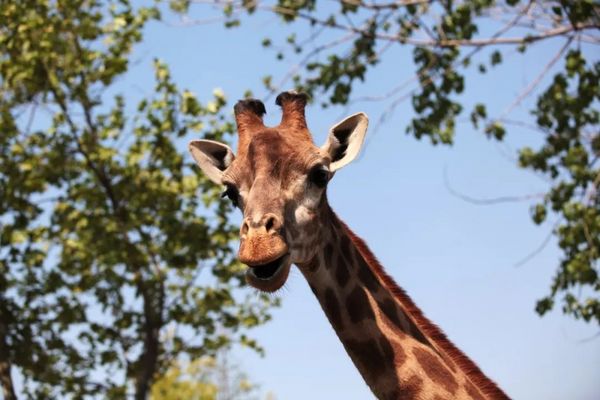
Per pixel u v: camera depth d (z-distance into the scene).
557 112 12.04
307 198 5.84
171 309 14.97
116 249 14.38
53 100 14.28
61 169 14.49
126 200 14.73
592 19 11.50
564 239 11.70
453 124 12.30
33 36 13.97
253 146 5.95
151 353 14.90
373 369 5.85
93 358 15.02
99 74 14.23
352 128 6.25
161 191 14.36
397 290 6.21
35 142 14.37
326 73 12.59
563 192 11.96
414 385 5.73
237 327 15.48
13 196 14.22
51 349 14.84
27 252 14.29
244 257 5.47
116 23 14.18
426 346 5.90
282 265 5.60
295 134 6.07
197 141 6.64
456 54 12.42
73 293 15.01
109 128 14.30
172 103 14.27
